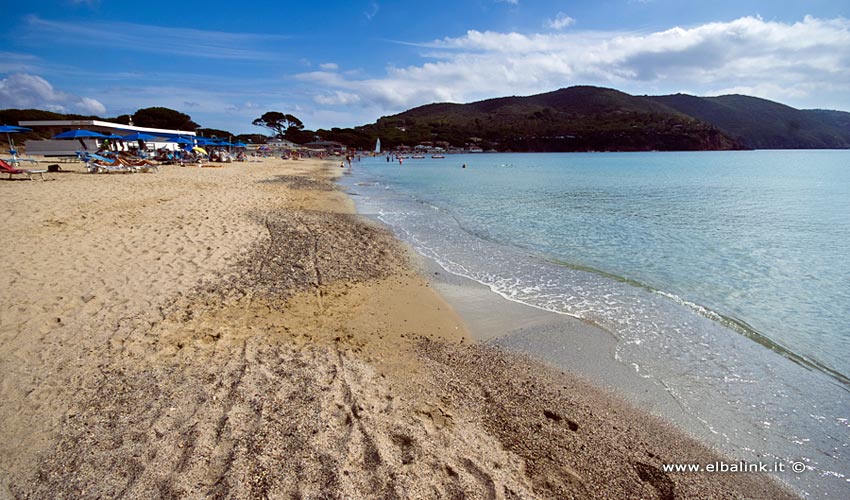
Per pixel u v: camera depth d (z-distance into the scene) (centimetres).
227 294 660
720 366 541
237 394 398
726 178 3550
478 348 573
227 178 2448
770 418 442
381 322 626
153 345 486
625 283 845
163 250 843
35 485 285
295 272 802
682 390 487
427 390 449
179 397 390
